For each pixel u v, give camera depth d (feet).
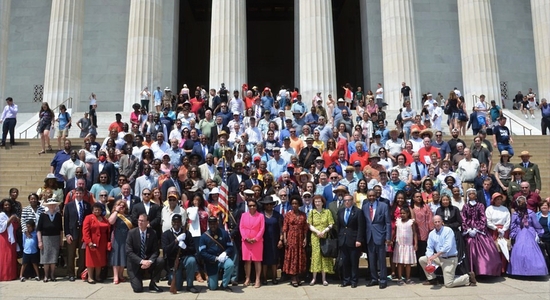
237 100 75.72
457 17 118.93
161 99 86.99
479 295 33.88
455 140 55.83
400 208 39.22
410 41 95.40
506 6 120.67
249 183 44.55
